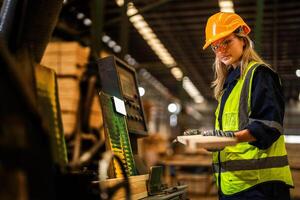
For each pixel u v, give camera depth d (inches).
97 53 238.7
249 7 375.6
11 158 50.3
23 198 51.2
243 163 91.0
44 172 54.7
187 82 699.4
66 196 66.1
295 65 558.9
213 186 318.0
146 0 355.3
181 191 111.3
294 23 417.4
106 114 92.5
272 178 89.8
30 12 97.4
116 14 387.5
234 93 94.2
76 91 198.2
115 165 87.2
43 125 55.9
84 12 291.1
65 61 197.5
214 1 369.1
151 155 325.1
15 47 94.5
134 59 564.7
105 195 70.6
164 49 515.2
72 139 193.2
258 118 87.0
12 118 51.6
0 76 51.7
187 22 423.5
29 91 55.6
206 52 512.7
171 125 796.6
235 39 94.3
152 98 794.8
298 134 823.7
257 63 91.7
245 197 90.6
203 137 80.5
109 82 107.0
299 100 725.3
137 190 88.0
